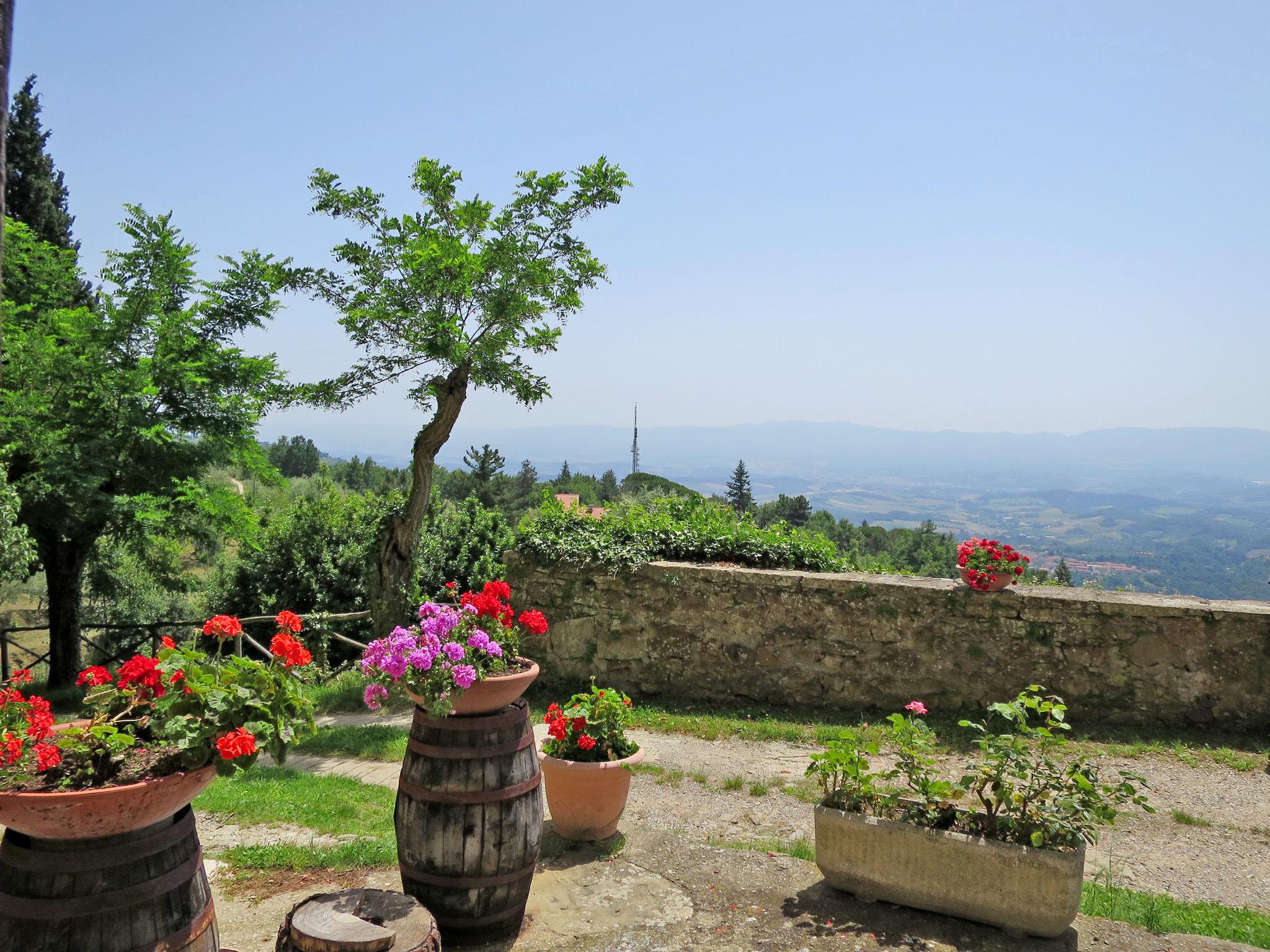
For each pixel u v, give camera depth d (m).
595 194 8.78
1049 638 7.78
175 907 2.60
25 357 11.33
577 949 3.76
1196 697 7.46
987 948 3.72
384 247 8.73
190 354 12.74
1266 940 3.95
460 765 3.71
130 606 17.98
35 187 20.44
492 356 8.59
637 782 6.45
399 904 3.02
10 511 9.55
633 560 8.92
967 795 5.77
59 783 2.53
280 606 12.92
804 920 4.00
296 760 7.09
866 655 8.27
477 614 4.23
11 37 2.02
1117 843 5.34
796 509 52.19
